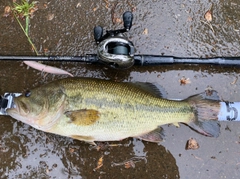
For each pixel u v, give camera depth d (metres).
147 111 0.49
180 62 0.52
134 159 0.55
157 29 0.58
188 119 0.51
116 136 0.49
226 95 0.56
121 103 0.48
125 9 0.58
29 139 0.55
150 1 0.58
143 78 0.56
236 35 0.58
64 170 0.54
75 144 0.55
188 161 0.55
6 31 0.57
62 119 0.47
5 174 0.54
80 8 0.58
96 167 0.54
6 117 0.55
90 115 0.47
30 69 0.56
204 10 0.58
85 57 0.51
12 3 0.58
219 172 0.54
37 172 0.54
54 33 0.57
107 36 0.48
